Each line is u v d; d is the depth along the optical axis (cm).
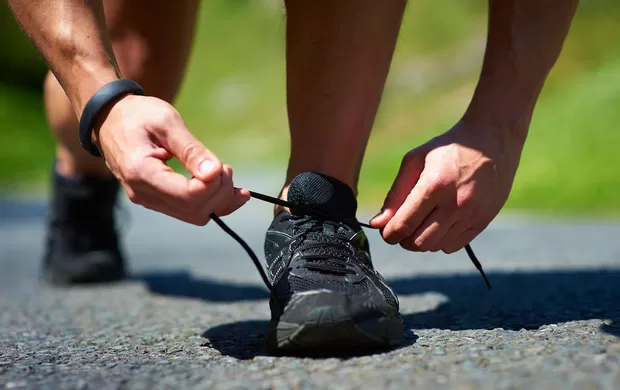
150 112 95
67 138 155
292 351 101
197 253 242
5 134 700
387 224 106
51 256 175
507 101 107
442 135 107
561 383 89
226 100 905
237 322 124
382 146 505
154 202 95
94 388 94
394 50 113
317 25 110
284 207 111
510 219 290
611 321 109
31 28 100
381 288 105
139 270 204
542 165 342
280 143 767
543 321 112
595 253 184
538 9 108
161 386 94
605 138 348
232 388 92
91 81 98
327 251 106
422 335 108
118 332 120
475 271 160
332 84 110
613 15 506
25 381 97
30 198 469
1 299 157
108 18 136
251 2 1009
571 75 466
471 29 632
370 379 92
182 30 140
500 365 94
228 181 95
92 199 170
